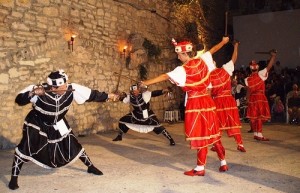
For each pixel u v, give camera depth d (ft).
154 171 13.67
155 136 24.00
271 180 12.05
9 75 20.16
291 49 44.14
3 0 19.89
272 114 35.09
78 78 24.62
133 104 20.06
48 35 22.45
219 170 13.48
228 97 16.67
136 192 10.95
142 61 30.73
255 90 20.97
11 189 11.43
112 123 27.71
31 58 21.38
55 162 11.89
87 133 25.31
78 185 11.83
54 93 11.48
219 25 46.73
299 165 14.28
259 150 17.74
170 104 34.94
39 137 11.63
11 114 20.24
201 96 12.57
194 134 12.42
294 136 22.76
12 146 20.22
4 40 19.95
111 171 13.76
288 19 44.24
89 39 25.62
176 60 35.83
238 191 10.87
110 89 27.43
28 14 21.26
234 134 16.81
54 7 22.86
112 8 27.91
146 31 32.07
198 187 11.38
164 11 34.73
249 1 47.42
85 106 25.22
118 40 28.45
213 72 16.22
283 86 35.83
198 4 40.57
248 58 46.62
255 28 46.16
